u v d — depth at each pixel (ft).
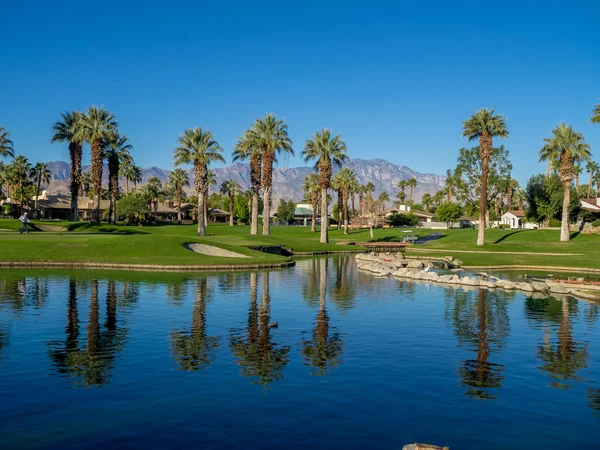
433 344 61.87
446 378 48.78
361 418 39.11
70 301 87.66
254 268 156.35
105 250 162.30
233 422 37.99
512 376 49.70
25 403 41.16
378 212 457.68
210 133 255.09
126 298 91.76
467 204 518.37
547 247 237.66
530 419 39.47
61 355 54.49
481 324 74.43
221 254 180.34
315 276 137.08
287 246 240.73
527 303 94.79
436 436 36.32
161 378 47.44
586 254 211.20
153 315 76.74
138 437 35.37
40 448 33.63
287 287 112.27
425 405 41.91
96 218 263.70
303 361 53.67
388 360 54.60
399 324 73.72
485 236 305.73
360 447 34.45
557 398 43.91
